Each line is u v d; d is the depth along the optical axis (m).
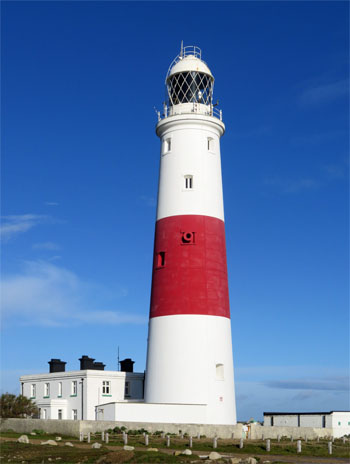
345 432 70.12
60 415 70.06
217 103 60.47
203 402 52.97
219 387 53.84
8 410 67.06
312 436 58.78
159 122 58.94
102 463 36.78
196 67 59.62
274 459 39.59
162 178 58.31
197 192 56.62
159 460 37.09
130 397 70.25
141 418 52.97
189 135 57.69
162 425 50.81
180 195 56.66
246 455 41.25
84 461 37.16
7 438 47.31
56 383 72.06
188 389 53.16
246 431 53.41
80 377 68.88
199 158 57.41
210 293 54.88
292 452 43.81
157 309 55.53
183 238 55.59
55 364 75.38
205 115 57.94
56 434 50.03
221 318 55.09
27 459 37.69
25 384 76.31
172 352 53.97
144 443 45.00
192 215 56.03
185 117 57.53
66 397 70.38
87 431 48.84
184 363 53.53
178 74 59.66
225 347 54.94
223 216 58.44
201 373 53.34
